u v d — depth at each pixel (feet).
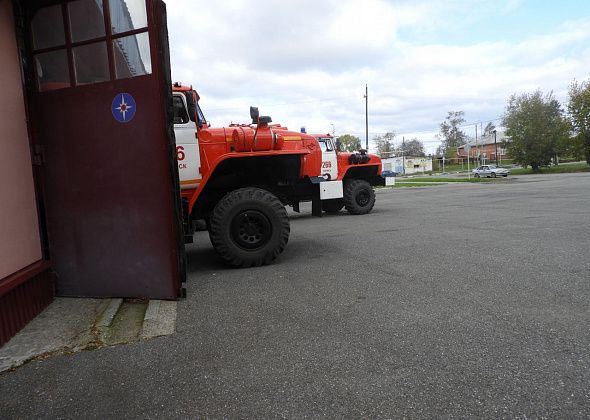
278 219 19.02
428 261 18.26
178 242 14.01
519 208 39.73
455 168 296.51
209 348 10.19
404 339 10.12
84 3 13.50
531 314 11.44
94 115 13.76
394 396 7.68
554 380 7.98
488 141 346.54
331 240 25.34
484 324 10.85
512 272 15.87
